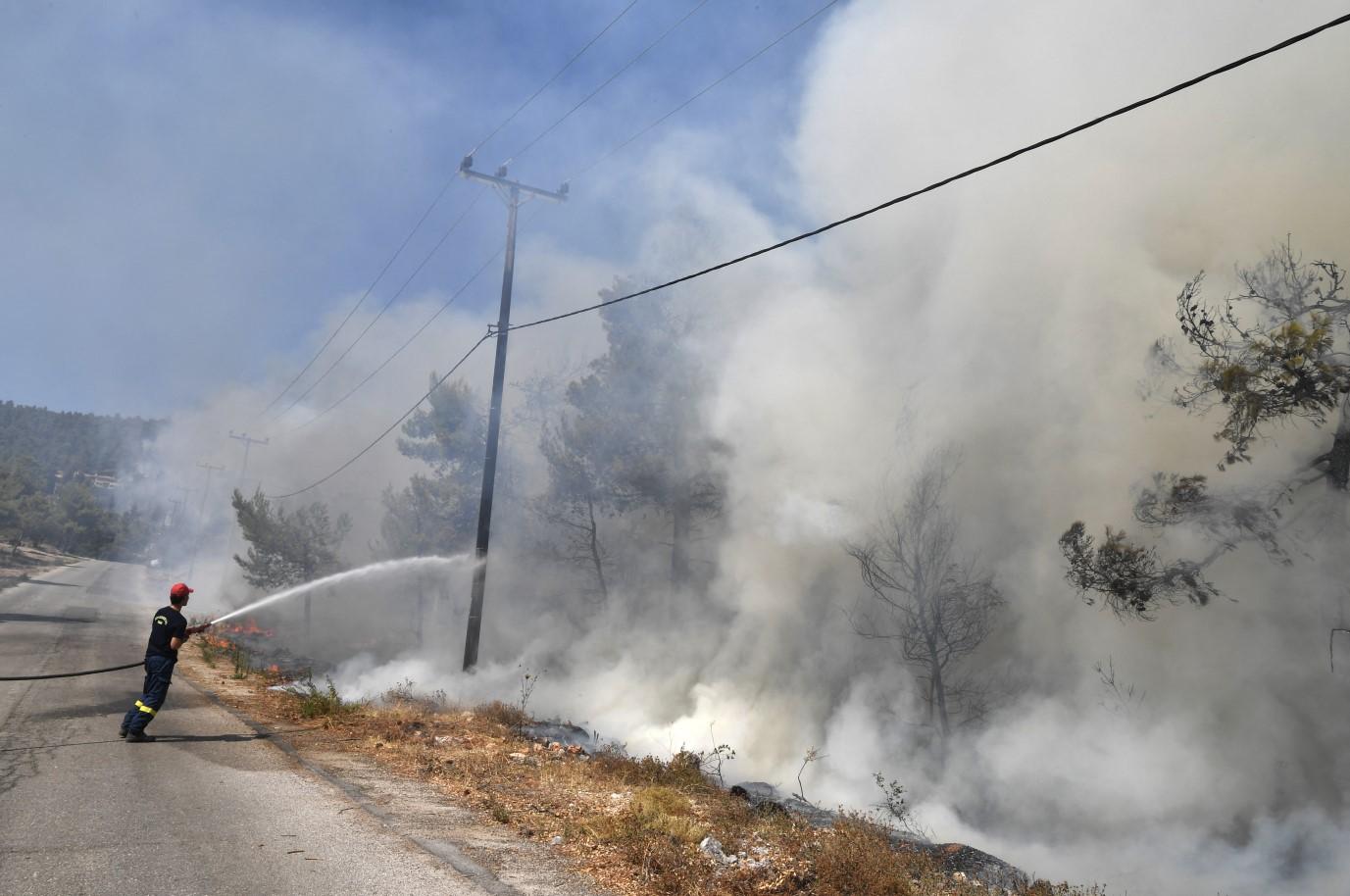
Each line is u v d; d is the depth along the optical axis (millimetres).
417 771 8070
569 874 5223
